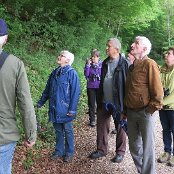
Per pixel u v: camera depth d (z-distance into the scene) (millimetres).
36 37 11977
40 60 10594
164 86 5402
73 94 5320
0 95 3043
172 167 5523
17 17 11820
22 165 5078
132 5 18203
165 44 35969
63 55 5379
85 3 16406
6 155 3137
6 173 3168
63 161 5504
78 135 6980
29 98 3113
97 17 18328
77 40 14609
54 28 12930
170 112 5406
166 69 5457
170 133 5684
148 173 4551
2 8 10648
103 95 5504
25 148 5637
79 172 5180
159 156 5871
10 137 3117
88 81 7691
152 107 4277
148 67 4320
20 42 10836
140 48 4457
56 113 5359
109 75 5348
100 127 5766
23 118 3129
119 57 5320
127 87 4645
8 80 3035
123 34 28031
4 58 3039
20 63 3104
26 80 3111
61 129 5555
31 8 13094
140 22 25969
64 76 5336
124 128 5074
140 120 4484
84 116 8562
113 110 5367
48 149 5902
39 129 6477
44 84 8906
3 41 3078
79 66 13234
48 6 14008
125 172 5316
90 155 5773
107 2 16797
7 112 3092
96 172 5238
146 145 4504
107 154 5977
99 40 18719
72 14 14977
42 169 5109
